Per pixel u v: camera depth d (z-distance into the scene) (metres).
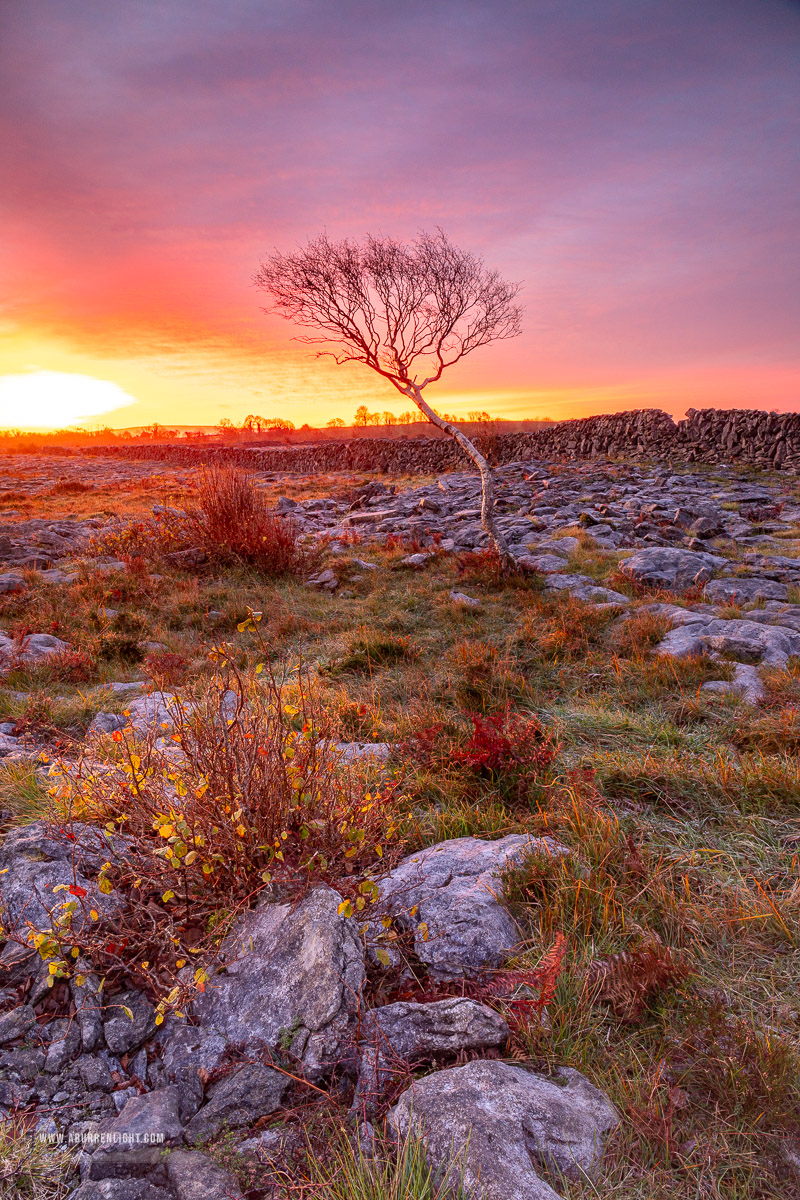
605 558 11.87
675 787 4.39
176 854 2.74
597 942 3.01
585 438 30.02
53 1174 2.03
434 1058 2.44
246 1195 1.94
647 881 3.37
